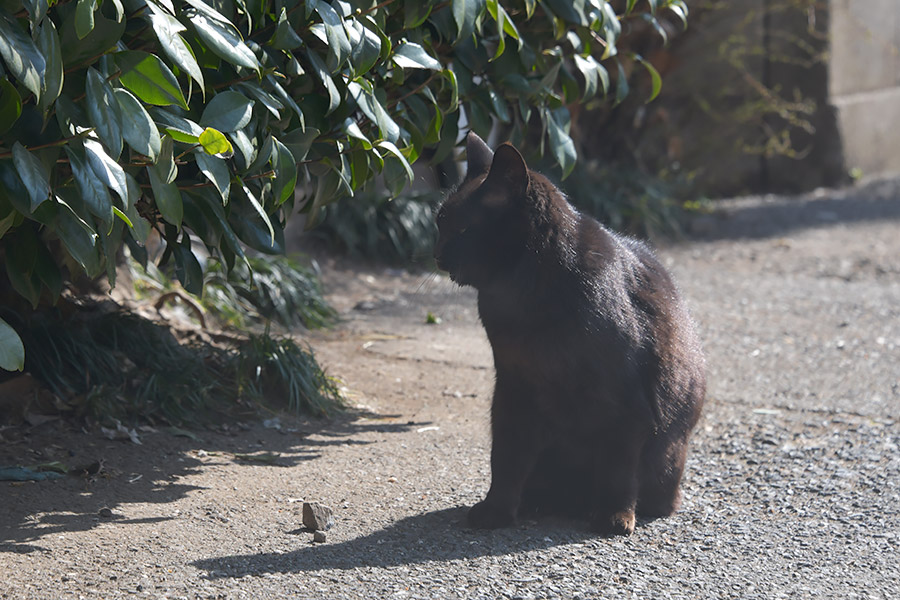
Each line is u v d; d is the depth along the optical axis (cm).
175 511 476
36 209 366
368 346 840
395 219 1143
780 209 1507
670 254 1260
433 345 852
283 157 429
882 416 673
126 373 629
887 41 1792
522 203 431
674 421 480
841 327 933
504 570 416
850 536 461
